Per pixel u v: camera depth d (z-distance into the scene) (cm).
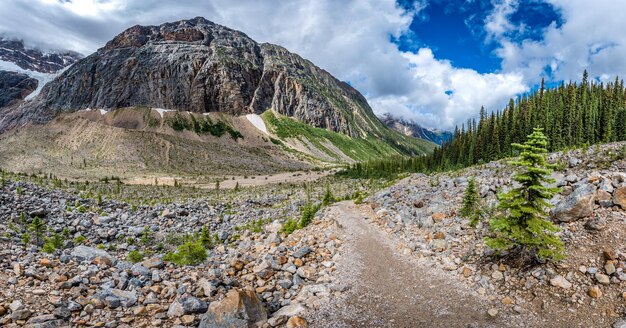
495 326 1519
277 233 3309
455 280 1966
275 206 8031
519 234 1767
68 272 1788
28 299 1470
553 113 9662
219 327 1441
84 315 1467
